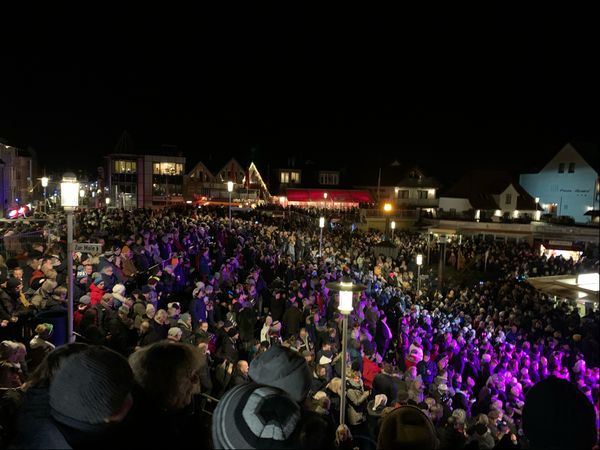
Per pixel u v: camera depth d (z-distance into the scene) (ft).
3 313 24.70
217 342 31.12
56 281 30.96
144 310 30.30
